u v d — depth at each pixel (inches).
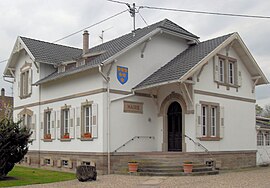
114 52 724.7
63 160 807.1
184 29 892.6
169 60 836.6
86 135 736.3
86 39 874.8
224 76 820.6
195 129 717.3
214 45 788.0
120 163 707.4
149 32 775.1
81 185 526.9
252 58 860.0
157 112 786.8
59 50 1002.7
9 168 630.5
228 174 668.7
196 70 703.1
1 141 603.2
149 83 729.0
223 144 789.9
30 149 927.7
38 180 599.8
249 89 894.4
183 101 737.6
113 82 718.5
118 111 720.3
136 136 743.7
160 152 718.5
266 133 967.0
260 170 780.0
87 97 744.3
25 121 976.9
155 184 522.9
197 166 665.0
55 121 844.6
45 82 861.8
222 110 794.8
